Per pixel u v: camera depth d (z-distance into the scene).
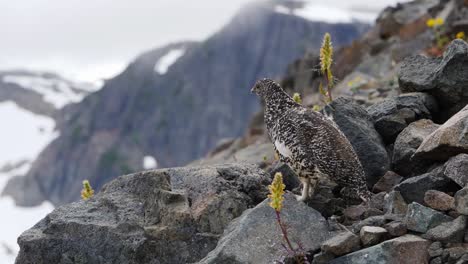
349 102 9.42
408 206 7.29
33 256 8.37
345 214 8.02
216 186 8.44
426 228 7.04
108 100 178.00
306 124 7.99
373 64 20.97
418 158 8.38
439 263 6.72
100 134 170.25
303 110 8.27
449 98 9.62
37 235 8.48
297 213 7.74
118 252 8.02
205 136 153.50
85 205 8.74
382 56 21.16
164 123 162.00
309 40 141.88
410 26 22.38
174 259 7.96
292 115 8.20
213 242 7.99
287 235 7.46
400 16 24.69
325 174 7.80
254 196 8.62
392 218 7.37
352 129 9.09
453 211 7.20
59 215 8.63
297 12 149.62
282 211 7.72
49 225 8.48
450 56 9.55
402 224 7.11
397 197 7.77
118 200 8.64
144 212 8.38
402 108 9.48
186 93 161.88
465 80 9.49
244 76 156.00
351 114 9.26
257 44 152.50
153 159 158.88
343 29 142.38
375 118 9.56
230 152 20.52
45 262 8.31
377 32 24.69
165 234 8.00
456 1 21.25
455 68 9.52
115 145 165.38
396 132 9.39
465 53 9.46
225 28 165.25
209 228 8.11
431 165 8.44
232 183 8.62
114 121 174.12
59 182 165.38
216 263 7.28
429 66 10.00
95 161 162.50
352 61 23.77
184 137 156.38
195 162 20.64
